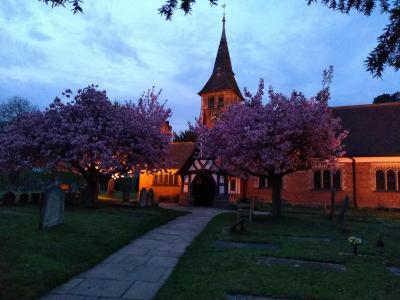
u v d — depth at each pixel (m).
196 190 30.42
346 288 7.30
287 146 17.27
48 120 19.77
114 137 20.20
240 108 19.73
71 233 11.77
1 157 19.67
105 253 10.16
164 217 18.05
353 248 10.90
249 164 18.55
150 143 21.67
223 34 45.41
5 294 6.51
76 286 7.46
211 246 11.34
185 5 5.35
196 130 21.08
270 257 9.92
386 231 15.59
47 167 20.86
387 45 5.04
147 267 9.09
